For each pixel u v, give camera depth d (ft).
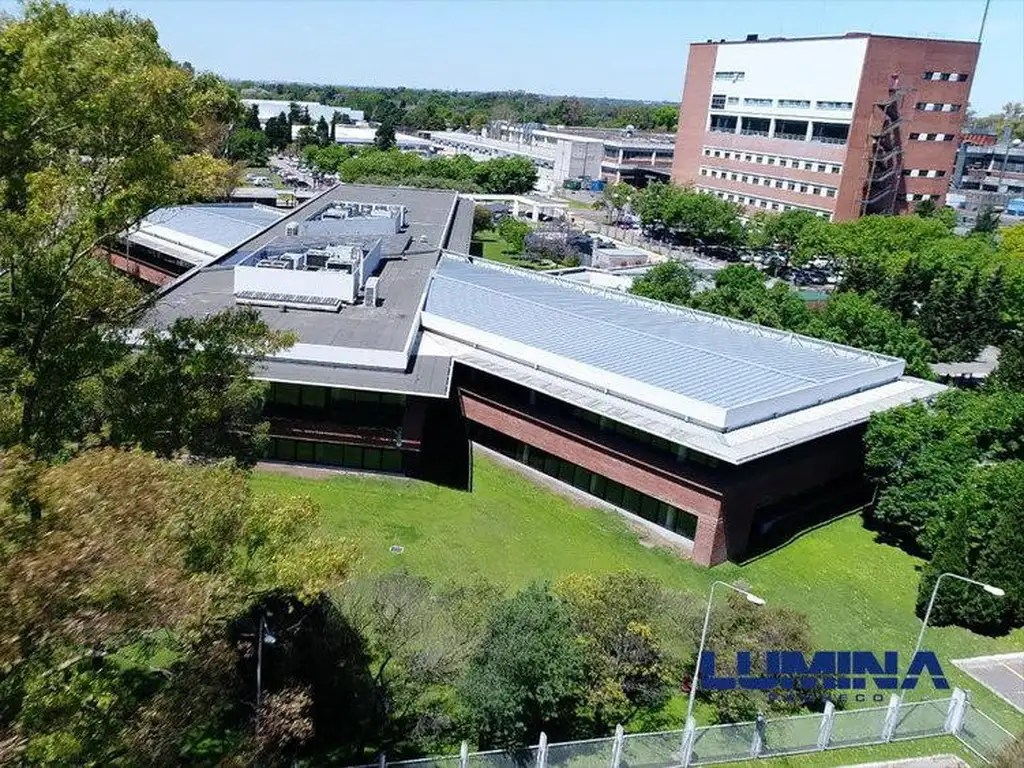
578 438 168.55
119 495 64.44
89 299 103.71
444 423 199.21
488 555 151.23
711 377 168.45
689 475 152.66
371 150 593.01
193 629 72.43
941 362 255.50
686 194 468.75
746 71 498.69
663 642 118.42
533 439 177.58
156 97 92.53
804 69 458.91
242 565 80.89
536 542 156.97
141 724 68.80
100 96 87.61
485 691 99.71
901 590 151.84
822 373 179.93
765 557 157.79
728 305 255.70
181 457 100.53
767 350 194.08
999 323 259.39
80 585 57.93
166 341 109.19
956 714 117.80
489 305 209.36
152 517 67.05
